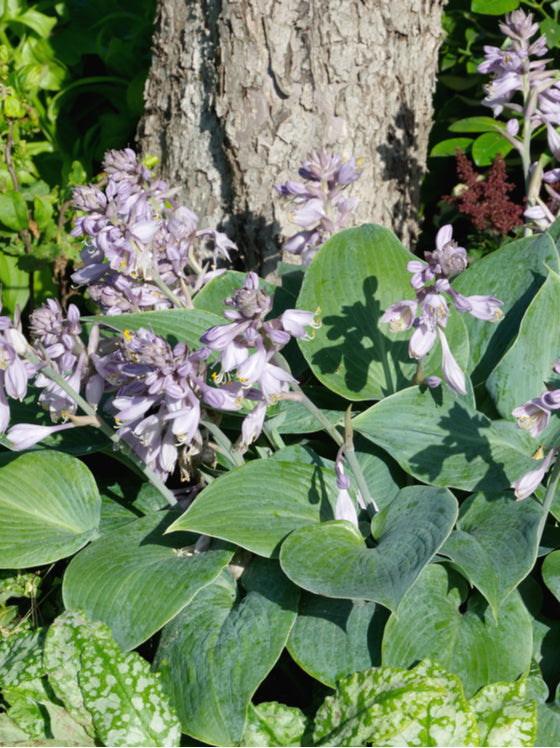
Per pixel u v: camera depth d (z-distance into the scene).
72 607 0.70
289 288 0.99
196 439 0.74
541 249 0.89
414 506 0.73
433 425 0.79
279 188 0.89
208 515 0.71
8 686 0.68
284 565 0.66
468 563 0.67
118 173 0.83
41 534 0.76
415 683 0.62
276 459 0.77
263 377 0.66
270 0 1.02
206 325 0.81
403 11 1.09
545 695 0.66
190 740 0.69
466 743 0.59
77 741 0.66
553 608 0.76
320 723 0.64
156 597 0.68
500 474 0.77
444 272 0.70
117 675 0.65
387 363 0.88
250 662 0.65
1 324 0.66
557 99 0.98
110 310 0.80
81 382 0.77
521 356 0.82
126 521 0.83
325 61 1.06
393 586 0.62
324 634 0.69
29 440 0.71
